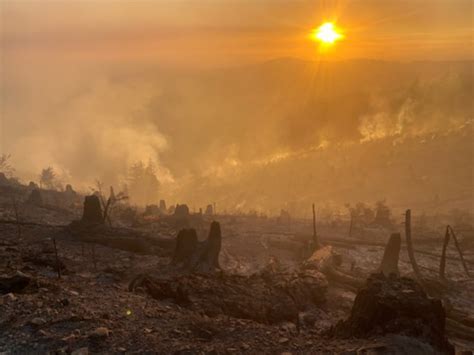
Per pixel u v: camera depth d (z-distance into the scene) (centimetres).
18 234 3531
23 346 1324
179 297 1889
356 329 1454
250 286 2138
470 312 2830
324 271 3145
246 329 1517
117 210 5766
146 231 4322
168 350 1327
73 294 1750
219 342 1413
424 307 1408
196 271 2502
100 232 3631
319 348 1362
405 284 1557
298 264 3641
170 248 3612
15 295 1662
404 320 1380
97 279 2277
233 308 1873
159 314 1623
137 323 1519
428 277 3691
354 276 3147
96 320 1495
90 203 3834
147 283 1977
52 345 1331
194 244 2702
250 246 4275
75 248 3247
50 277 2036
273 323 1895
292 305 2028
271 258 3575
